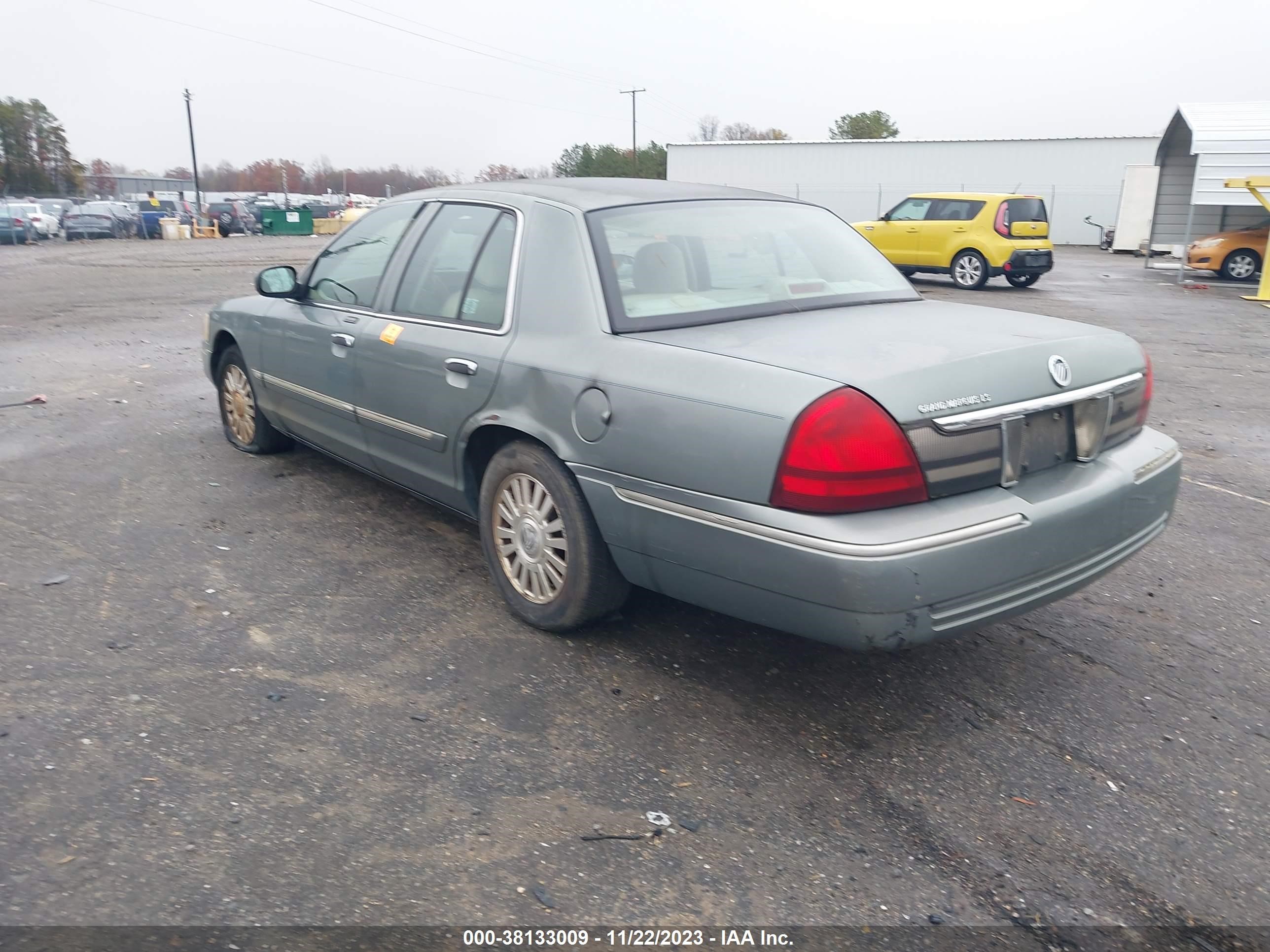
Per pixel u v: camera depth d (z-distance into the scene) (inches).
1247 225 962.1
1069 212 1459.2
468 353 158.1
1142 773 122.4
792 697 138.9
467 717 132.3
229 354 246.4
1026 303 653.9
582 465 138.7
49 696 135.5
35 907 96.4
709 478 122.2
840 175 1555.1
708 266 155.0
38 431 279.4
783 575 116.4
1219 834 111.2
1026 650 154.6
